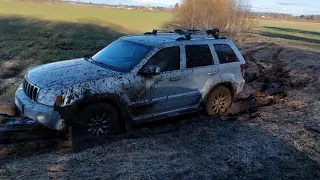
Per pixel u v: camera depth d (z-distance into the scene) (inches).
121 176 164.7
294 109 302.2
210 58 288.0
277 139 225.3
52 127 211.6
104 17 1808.6
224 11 1321.4
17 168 171.9
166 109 260.7
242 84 318.0
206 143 219.0
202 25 1322.6
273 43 1039.6
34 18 1464.1
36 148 212.5
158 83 249.0
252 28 1385.3
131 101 236.5
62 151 204.8
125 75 233.1
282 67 552.7
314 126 251.4
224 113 305.4
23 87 241.9
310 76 467.5
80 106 216.4
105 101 226.2
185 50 269.4
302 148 213.8
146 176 166.1
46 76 226.7
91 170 171.0
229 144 216.1
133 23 1647.4
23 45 794.8
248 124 257.8
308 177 181.5
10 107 289.9
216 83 289.1
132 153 194.7
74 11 2004.2
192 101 277.4
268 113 288.0
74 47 840.9
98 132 225.1
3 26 1151.0
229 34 1302.9
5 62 577.0
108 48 276.5
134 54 251.1
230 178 174.4
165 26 1569.9
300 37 1663.4
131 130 243.6
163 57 254.2
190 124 269.6
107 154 191.8
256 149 209.0
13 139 225.6
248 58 671.1
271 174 181.6
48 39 935.7
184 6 1369.3
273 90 411.2
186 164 183.5
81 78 221.0
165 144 214.7
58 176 163.0
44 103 210.5
